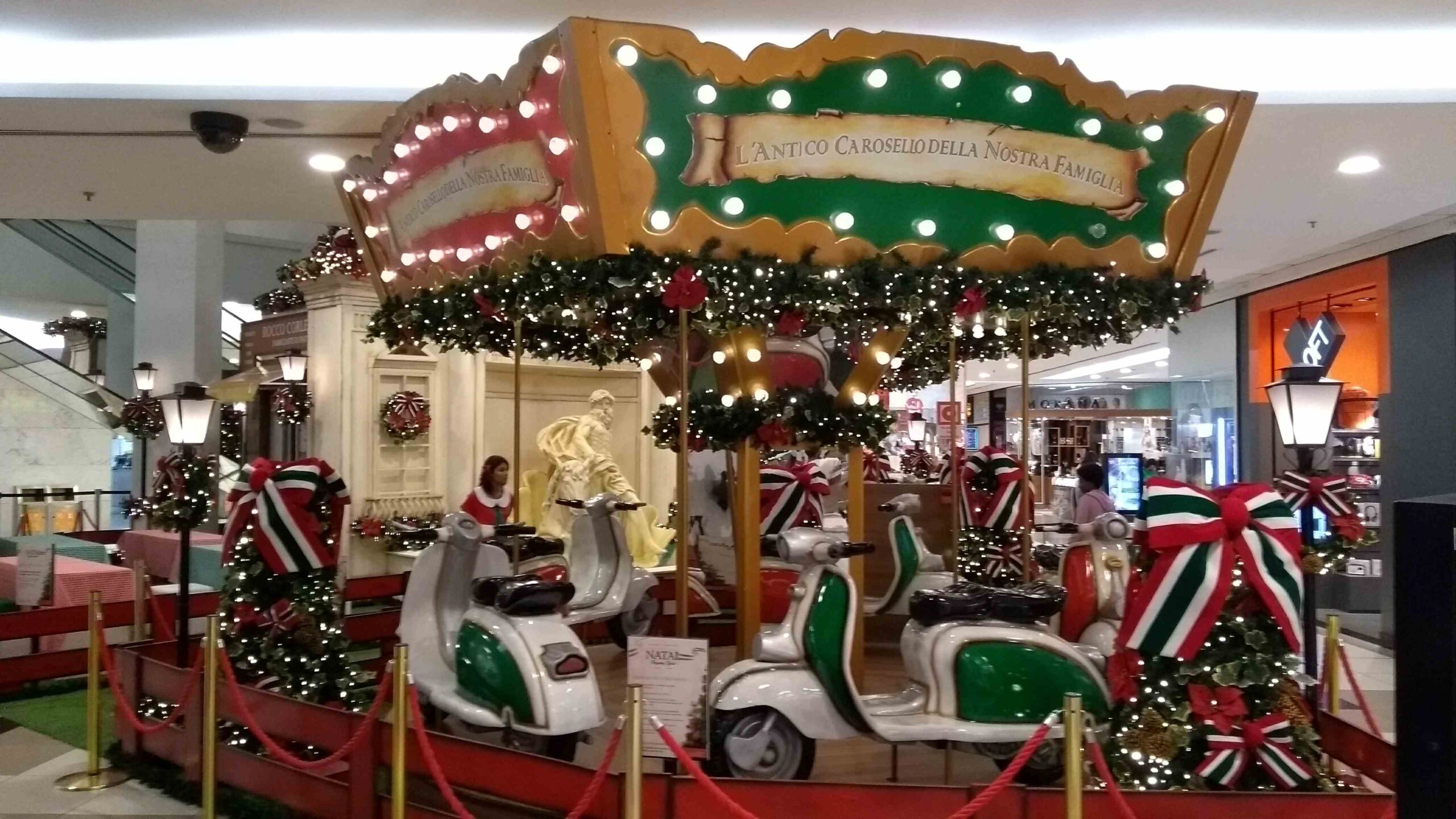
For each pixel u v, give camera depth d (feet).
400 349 21.03
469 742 11.63
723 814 10.00
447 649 15.88
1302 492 17.79
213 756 13.82
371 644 22.45
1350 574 30.55
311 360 31.17
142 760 16.16
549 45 11.88
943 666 12.95
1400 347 27.43
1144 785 11.22
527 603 13.92
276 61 16.58
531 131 12.78
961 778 14.28
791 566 21.22
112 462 49.75
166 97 16.51
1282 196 22.27
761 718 12.78
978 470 22.89
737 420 16.12
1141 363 44.62
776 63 12.19
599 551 20.79
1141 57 16.66
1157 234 14.35
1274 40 16.12
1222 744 11.22
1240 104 13.93
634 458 33.53
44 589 21.81
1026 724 12.75
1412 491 26.99
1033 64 12.93
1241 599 11.62
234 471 42.96
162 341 45.09
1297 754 11.46
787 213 12.85
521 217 13.39
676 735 11.50
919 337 19.62
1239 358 35.81
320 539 16.31
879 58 12.46
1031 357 22.93
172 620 24.85
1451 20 15.21
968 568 22.30
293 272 31.48
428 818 11.37
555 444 27.37
